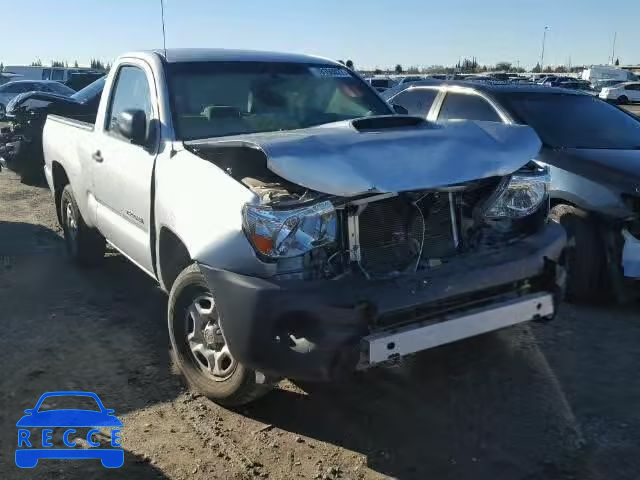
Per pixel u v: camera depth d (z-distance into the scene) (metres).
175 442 3.39
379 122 3.86
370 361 3.03
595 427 3.49
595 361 4.28
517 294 3.58
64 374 4.09
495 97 6.42
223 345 3.61
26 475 3.10
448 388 3.93
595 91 44.59
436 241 3.53
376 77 35.03
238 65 4.73
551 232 3.88
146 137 4.27
